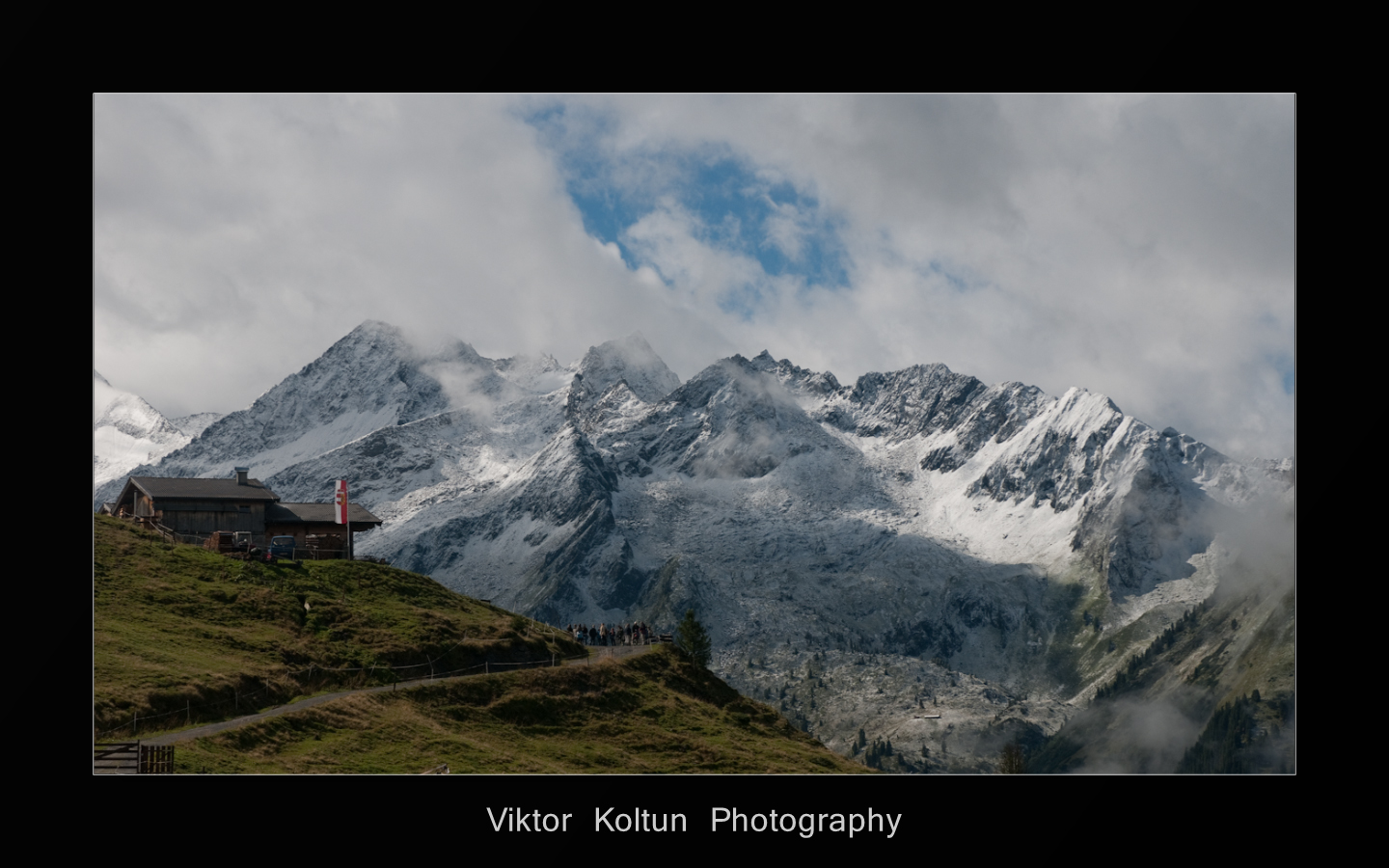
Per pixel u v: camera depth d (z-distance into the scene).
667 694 122.25
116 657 92.31
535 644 126.12
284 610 116.94
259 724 88.56
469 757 92.88
